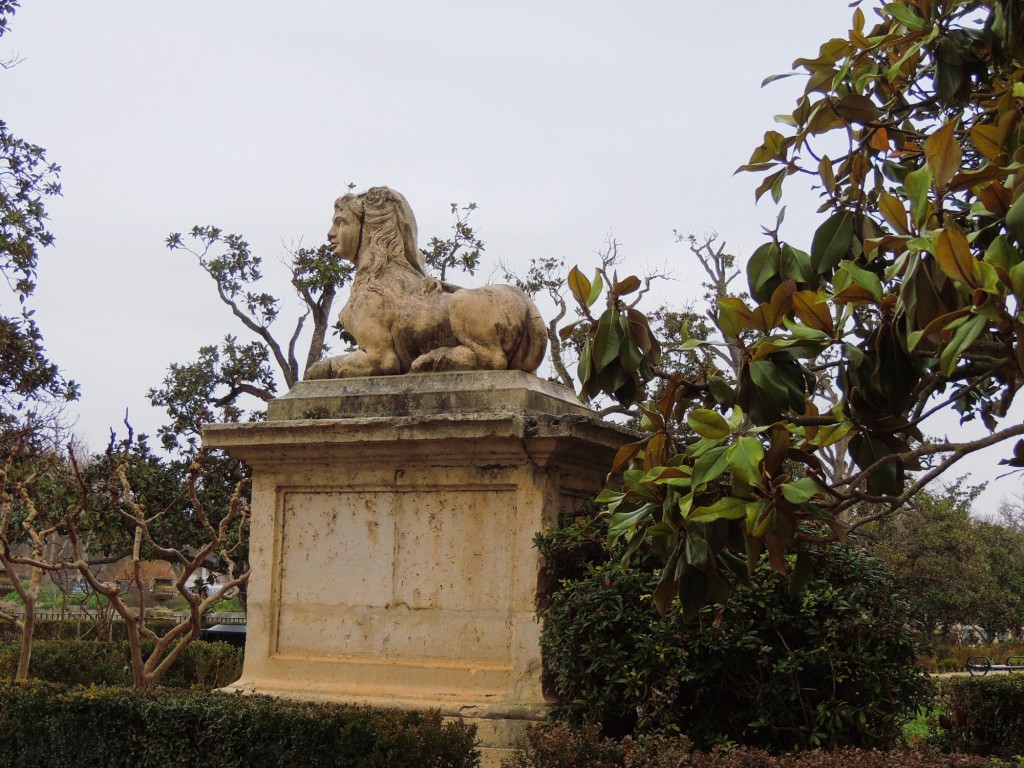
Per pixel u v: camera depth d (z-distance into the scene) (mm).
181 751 5359
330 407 6434
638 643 5113
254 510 6566
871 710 5004
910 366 3678
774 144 4805
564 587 5535
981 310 3074
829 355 4281
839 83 4895
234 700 5488
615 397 4312
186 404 14992
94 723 5656
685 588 3992
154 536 13789
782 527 3662
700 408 3994
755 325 4016
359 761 4793
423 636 6070
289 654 6383
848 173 5152
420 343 6535
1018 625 26750
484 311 6254
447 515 6121
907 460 3945
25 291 12930
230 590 7996
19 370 13562
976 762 4148
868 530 21281
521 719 5562
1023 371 3111
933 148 3541
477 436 5879
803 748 5027
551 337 17000
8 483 8664
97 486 13219
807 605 5121
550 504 5898
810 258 4570
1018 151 3654
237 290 16078
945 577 22422
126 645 11656
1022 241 3174
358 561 6309
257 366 15602
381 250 6730
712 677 5203
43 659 10445
